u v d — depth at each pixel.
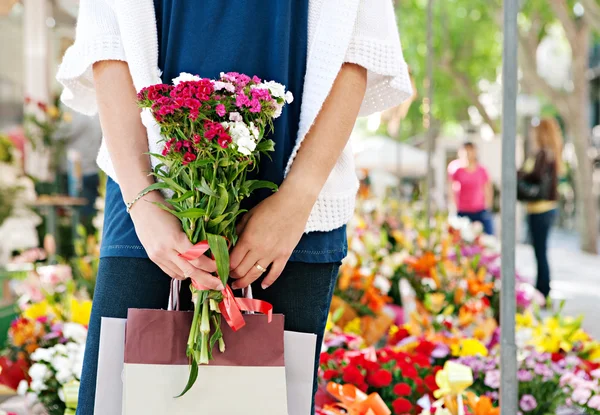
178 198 1.49
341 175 1.73
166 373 1.53
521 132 24.62
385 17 1.74
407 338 3.70
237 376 1.54
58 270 4.28
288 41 1.66
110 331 1.57
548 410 3.11
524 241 18.83
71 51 1.76
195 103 1.43
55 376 3.08
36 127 6.80
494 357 3.46
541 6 18.94
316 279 1.68
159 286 1.63
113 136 1.64
